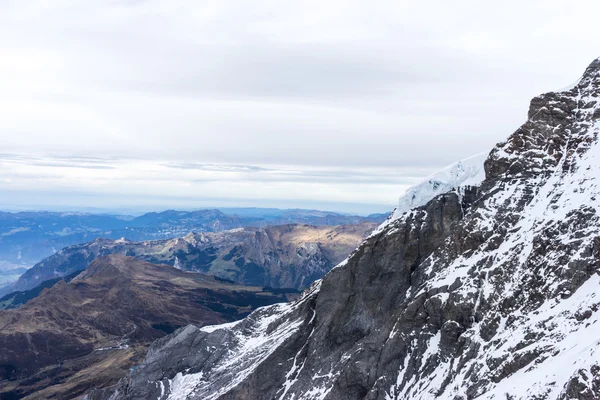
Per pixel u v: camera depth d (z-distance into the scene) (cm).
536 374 10025
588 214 12269
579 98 15438
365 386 14125
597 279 11075
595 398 8569
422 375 13188
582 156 14038
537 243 12600
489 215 14538
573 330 10394
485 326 12419
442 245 15575
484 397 10662
